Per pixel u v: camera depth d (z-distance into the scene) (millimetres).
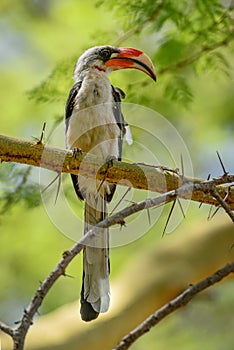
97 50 10867
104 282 8719
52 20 15203
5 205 10867
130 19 11250
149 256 11273
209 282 6707
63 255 6547
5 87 15133
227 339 12398
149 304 10688
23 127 14383
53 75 11336
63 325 10133
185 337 12523
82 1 14180
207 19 11320
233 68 12969
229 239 11430
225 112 15133
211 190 7406
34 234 14219
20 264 14398
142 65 10883
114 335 10242
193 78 13766
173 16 11078
